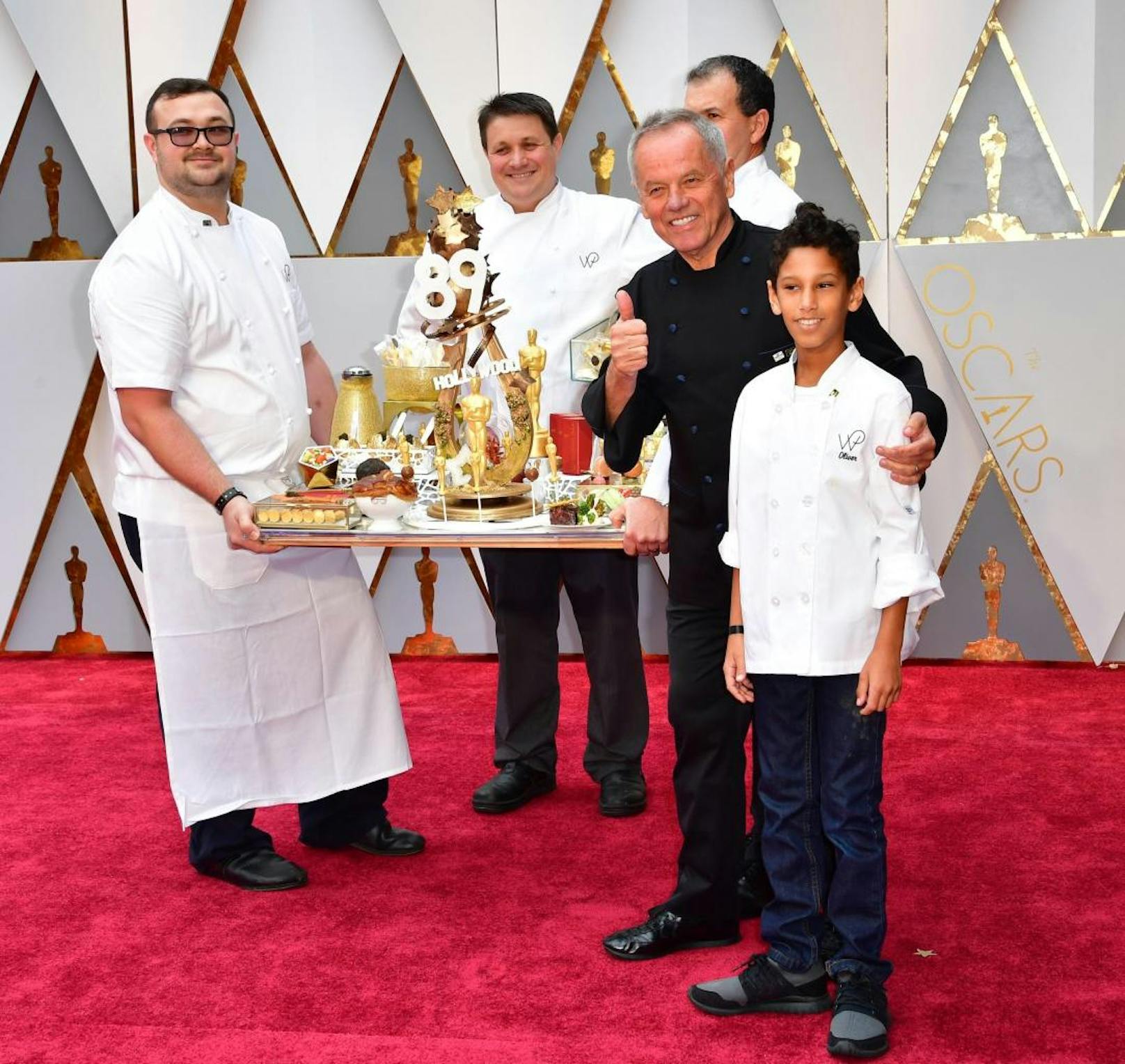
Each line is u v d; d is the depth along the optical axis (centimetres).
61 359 482
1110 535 449
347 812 314
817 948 235
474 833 326
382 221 477
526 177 335
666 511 253
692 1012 237
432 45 458
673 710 247
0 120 475
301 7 466
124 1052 228
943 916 271
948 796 338
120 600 502
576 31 452
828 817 228
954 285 446
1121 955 252
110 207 471
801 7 439
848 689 223
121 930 278
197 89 282
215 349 289
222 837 300
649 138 225
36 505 492
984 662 464
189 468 278
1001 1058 218
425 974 254
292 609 300
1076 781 346
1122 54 426
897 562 214
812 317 212
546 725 346
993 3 429
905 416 214
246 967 260
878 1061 218
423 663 487
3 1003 247
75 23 461
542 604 339
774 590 224
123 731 415
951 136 442
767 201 309
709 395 235
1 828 337
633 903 283
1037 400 446
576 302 342
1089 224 437
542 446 292
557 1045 227
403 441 292
